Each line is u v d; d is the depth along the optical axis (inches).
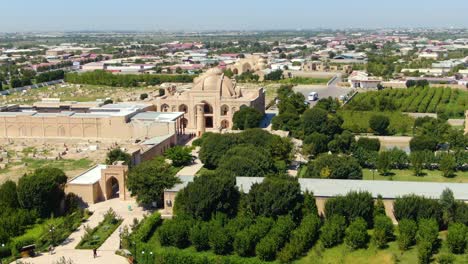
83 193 5851.4
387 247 4446.4
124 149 7554.1
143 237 4665.4
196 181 5088.6
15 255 4490.7
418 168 6909.5
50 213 5442.9
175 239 4547.2
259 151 6619.1
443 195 4788.4
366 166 7377.0
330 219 4753.9
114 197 6087.6
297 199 5027.1
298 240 4409.5
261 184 5054.1
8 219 4972.9
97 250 4606.3
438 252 4323.3
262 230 4495.6
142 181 5516.7
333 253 4404.5
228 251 4446.4
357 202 4817.9
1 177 7062.0
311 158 7731.3
